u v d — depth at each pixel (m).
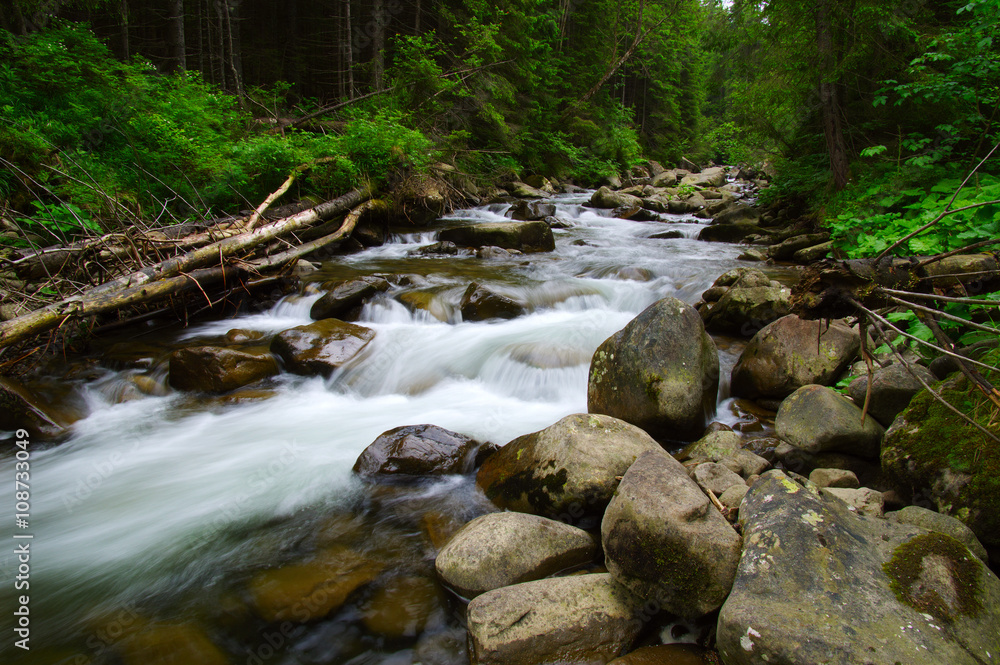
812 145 11.59
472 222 13.40
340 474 3.72
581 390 4.77
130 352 5.53
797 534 2.14
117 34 17.20
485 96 17.84
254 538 3.08
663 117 34.06
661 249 11.20
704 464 3.04
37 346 5.29
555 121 22.50
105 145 8.97
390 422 4.47
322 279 7.95
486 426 4.33
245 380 5.07
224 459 3.94
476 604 2.39
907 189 7.36
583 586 2.46
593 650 2.26
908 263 2.58
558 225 14.07
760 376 4.35
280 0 23.41
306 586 2.72
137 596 2.68
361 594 2.68
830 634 1.78
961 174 6.95
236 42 18.30
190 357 5.00
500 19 17.94
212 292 6.87
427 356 5.53
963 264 3.51
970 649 1.77
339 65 18.42
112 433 4.32
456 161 16.39
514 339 5.69
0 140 7.48
